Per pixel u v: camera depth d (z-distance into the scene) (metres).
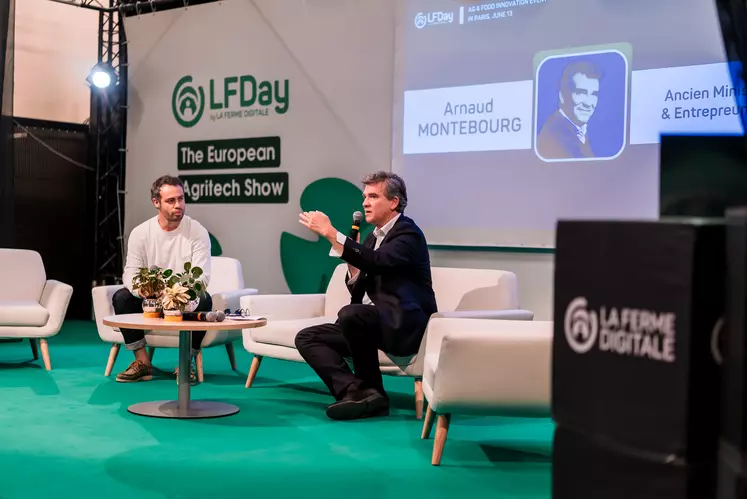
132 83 7.57
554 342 1.33
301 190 6.59
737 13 3.31
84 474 2.83
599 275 1.24
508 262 5.43
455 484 2.79
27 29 7.74
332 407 3.77
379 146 6.12
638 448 1.17
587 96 5.05
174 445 3.26
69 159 7.94
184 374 3.86
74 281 8.04
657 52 4.79
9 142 7.29
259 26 6.77
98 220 7.82
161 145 7.42
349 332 3.82
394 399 4.42
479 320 3.39
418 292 3.90
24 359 5.57
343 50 6.30
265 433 3.50
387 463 3.06
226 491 2.66
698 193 1.63
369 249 3.80
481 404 2.95
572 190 5.12
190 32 7.19
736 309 1.02
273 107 6.72
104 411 3.89
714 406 1.12
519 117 5.32
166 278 3.88
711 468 1.12
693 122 4.66
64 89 8.06
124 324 3.61
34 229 7.74
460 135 5.57
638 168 4.88
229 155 6.99
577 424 1.28
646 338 1.16
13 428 3.52
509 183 5.37
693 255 1.10
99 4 8.04
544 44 5.21
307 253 6.57
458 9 5.57
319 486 2.74
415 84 5.78
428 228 5.72
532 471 2.98
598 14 5.00
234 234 7.00
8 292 5.38
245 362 5.66
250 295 4.70
